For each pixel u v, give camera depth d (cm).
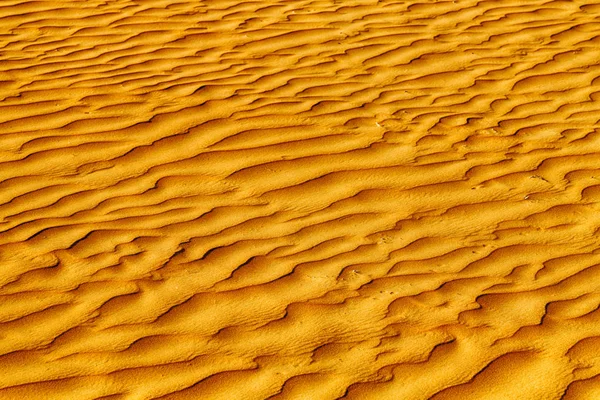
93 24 845
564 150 589
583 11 891
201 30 828
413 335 396
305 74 724
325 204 520
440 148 593
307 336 396
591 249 468
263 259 461
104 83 704
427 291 430
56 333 396
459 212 511
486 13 882
